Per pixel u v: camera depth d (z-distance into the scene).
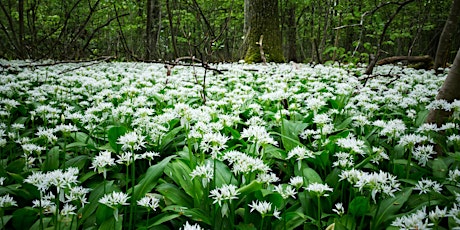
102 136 3.84
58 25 15.02
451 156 2.94
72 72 8.07
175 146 3.31
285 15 19.31
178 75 7.16
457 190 2.39
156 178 2.50
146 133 3.55
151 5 15.18
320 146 3.18
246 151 3.09
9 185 2.62
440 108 3.53
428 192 2.32
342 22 14.92
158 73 7.25
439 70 8.23
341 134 3.25
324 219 2.41
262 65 9.61
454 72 3.48
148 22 15.15
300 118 4.38
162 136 3.54
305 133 3.37
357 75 8.48
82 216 2.30
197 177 2.56
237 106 4.39
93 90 5.65
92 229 2.16
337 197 2.57
